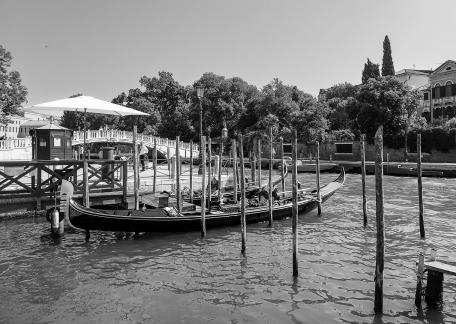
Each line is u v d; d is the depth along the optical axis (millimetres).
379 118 38188
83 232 12148
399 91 38094
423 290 7016
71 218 10586
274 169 37406
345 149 41844
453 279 8031
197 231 12125
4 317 6664
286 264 9211
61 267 9117
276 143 43406
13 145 27062
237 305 7094
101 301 7309
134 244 10984
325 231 12430
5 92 33219
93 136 36406
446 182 25844
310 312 6781
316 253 10047
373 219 14258
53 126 18422
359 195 20469
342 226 13141
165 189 16891
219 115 52594
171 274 8664
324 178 30141
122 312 6871
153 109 62062
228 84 53156
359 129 41875
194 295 7547
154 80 70625
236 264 9266
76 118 70938
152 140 40219
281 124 46719
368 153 40125
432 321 6383
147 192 15148
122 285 8062
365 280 8164
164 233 11844
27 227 12406
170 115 62844
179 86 69688
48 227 12445
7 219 12516
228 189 18156
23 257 9797
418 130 36906
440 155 35469
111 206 14375
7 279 8367
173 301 7293
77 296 7527
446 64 41781
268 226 13133
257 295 7504
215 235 11891
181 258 9758
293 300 7262
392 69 54656
